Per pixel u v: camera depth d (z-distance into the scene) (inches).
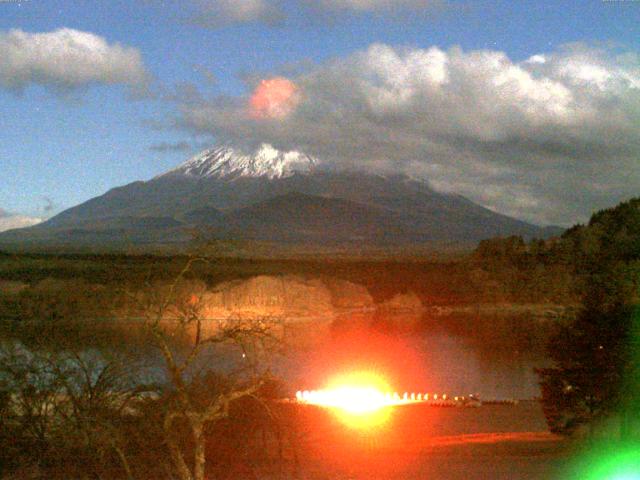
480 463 1088.2
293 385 1855.3
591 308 1365.7
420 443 1392.7
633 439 1236.5
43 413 970.1
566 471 1017.5
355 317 5246.1
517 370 2928.2
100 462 874.8
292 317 4722.0
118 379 920.3
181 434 903.7
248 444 1097.4
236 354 1047.0
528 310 5349.4
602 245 5457.7
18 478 848.3
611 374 1269.7
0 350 924.6
